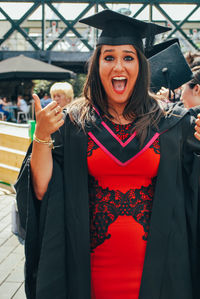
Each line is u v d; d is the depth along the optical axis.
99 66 1.84
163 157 1.75
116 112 1.83
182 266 1.76
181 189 1.81
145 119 1.77
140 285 1.72
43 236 1.76
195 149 1.80
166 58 2.79
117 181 1.79
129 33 1.81
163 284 1.76
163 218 1.75
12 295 3.29
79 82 18.69
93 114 1.81
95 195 1.79
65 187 1.79
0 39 19.19
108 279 1.75
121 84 1.79
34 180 1.76
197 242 1.83
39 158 1.70
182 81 2.77
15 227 4.68
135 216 1.76
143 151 1.73
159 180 1.76
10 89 20.97
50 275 1.75
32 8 18.89
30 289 1.81
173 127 1.79
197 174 1.79
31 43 19.17
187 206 1.82
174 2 18.83
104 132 1.76
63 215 1.79
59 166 1.84
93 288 1.78
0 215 5.48
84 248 1.74
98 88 1.85
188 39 19.06
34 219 1.76
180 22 18.97
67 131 1.81
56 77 12.95
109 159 1.74
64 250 1.78
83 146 1.77
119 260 1.75
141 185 1.79
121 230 1.75
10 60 13.52
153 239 1.74
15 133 6.96
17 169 6.61
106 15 1.81
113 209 1.77
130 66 1.78
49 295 1.75
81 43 18.81
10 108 17.34
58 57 18.56
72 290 1.76
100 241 1.76
